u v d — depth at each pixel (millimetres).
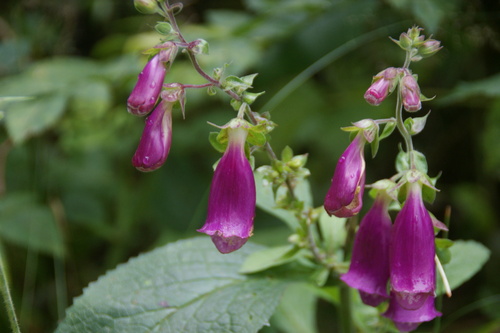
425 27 1001
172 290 742
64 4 1228
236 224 659
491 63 1062
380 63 1114
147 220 1132
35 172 1066
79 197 1099
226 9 1300
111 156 1145
